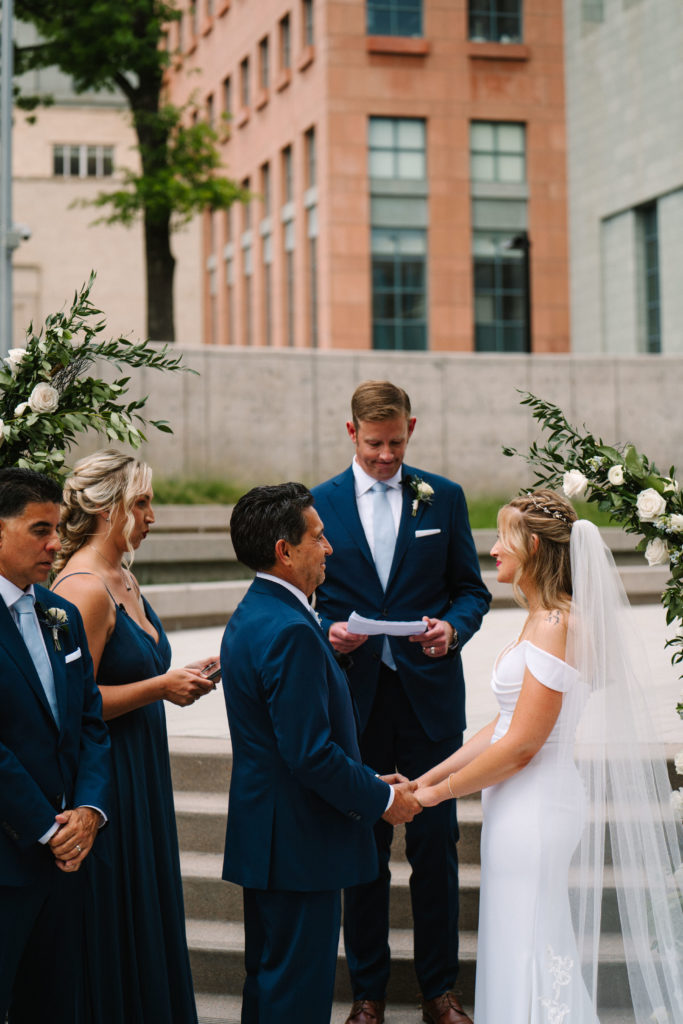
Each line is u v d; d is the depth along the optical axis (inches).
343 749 117.6
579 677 119.4
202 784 187.0
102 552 130.5
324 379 482.0
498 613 387.9
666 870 121.6
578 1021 115.5
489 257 1047.6
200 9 1375.5
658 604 392.2
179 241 1373.0
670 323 909.8
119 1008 120.5
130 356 146.5
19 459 139.9
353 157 1016.9
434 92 1028.5
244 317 1305.4
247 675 114.6
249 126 1229.1
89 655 120.8
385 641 145.6
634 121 941.2
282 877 113.9
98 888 119.9
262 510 117.3
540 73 1046.4
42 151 1343.5
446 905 143.3
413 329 1035.3
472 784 120.7
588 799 119.7
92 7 620.7
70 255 1331.2
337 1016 150.6
